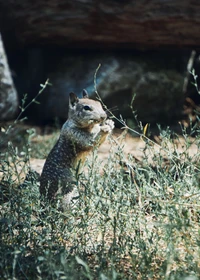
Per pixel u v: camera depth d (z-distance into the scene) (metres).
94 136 10.66
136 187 9.77
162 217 9.00
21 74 21.39
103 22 18.38
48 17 18.98
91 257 8.69
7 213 9.20
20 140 17.77
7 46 20.56
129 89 19.55
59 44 19.62
